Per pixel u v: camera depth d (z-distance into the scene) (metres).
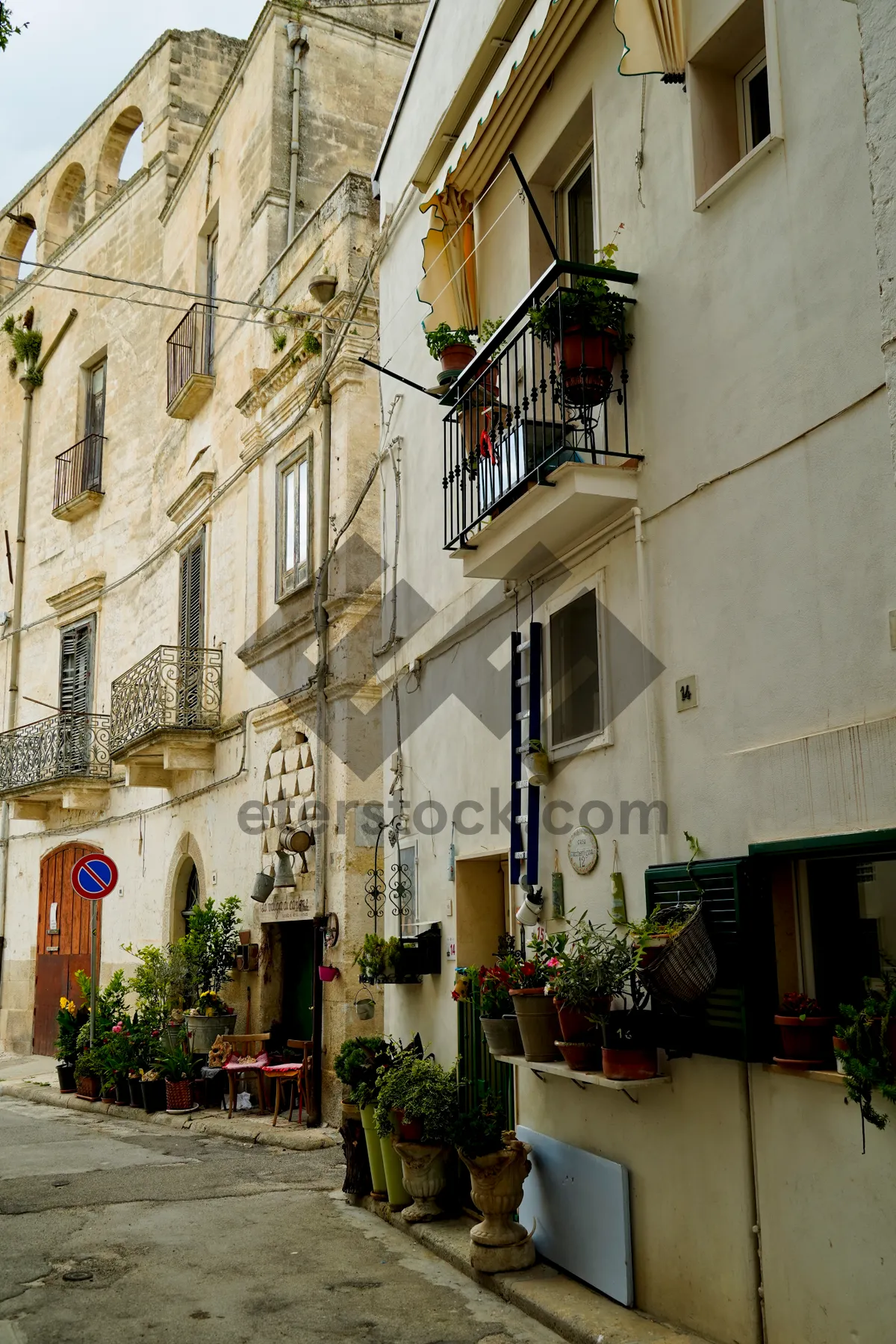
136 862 17.58
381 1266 6.69
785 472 5.09
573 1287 6.02
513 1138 6.58
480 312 8.74
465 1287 6.30
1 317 25.47
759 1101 4.89
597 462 6.68
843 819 4.59
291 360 13.52
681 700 5.71
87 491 20.47
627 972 5.55
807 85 5.05
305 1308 5.97
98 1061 13.76
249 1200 8.38
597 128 6.93
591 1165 6.05
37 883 20.73
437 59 9.91
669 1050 5.36
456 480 8.85
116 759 16.55
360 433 12.44
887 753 4.37
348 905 11.50
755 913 4.99
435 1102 7.35
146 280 20.09
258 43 15.95
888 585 4.47
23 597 22.97
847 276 4.77
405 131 10.70
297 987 13.11
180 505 16.95
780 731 5.02
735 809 5.26
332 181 15.60
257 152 15.66
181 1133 11.67
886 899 4.61
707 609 5.57
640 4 5.95
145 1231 7.50
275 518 14.08
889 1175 4.19
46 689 21.55
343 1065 8.38
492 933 8.32
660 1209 5.53
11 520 23.67
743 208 5.47
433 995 8.67
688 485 5.79
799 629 4.94
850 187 4.78
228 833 14.53
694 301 5.83
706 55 5.86
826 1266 4.46
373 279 12.69
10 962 21.12
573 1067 5.77
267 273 14.87
